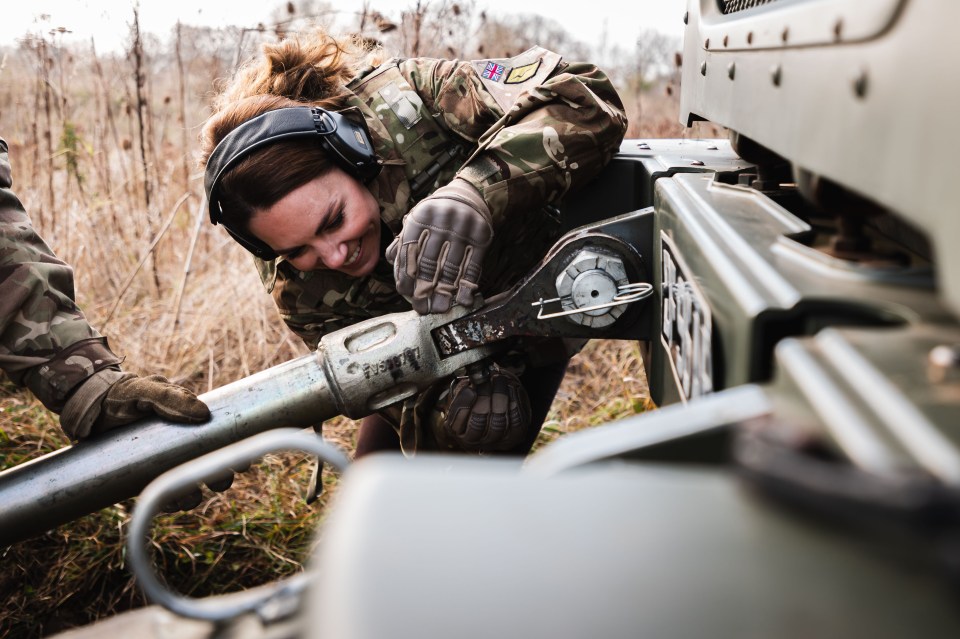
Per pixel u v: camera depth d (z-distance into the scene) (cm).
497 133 161
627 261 147
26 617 201
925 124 63
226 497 241
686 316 108
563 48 418
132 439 151
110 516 223
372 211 173
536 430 214
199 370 297
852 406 56
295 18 334
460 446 179
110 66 376
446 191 150
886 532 43
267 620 73
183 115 370
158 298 342
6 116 392
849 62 77
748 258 90
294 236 166
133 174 362
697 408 69
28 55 361
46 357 156
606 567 45
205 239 363
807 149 88
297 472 251
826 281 82
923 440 49
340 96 179
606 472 54
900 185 67
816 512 45
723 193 127
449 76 182
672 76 418
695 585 44
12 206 165
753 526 47
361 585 45
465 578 45
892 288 79
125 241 356
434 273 146
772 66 101
